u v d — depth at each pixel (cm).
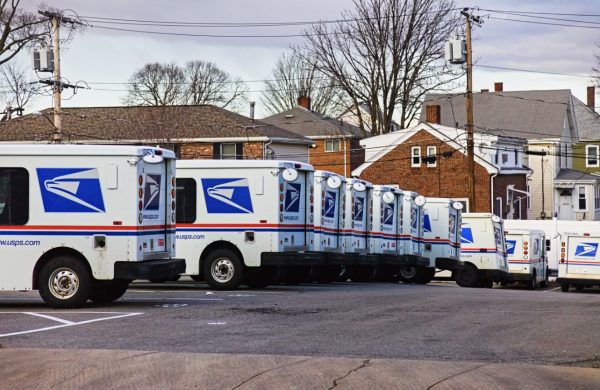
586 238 3731
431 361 1081
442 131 5747
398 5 5672
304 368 1022
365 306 1706
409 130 5762
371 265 2933
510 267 3831
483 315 1572
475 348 1196
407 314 1575
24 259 1652
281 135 5288
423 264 3266
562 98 7638
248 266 2147
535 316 1564
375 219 2934
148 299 1841
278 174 2136
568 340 1273
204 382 955
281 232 2145
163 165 1739
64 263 1641
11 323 1426
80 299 1639
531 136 7381
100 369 1022
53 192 1650
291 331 1343
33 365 1045
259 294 1989
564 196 7356
